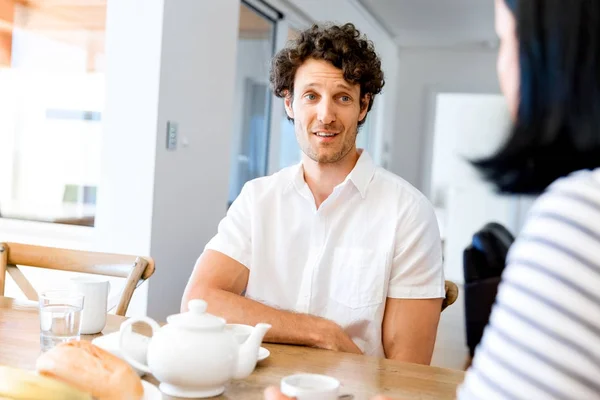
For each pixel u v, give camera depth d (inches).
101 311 55.2
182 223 122.8
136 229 113.3
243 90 163.6
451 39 288.7
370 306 63.2
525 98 18.4
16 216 127.0
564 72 17.9
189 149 123.0
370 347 63.6
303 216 65.9
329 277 65.1
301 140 65.4
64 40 124.3
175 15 114.4
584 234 19.7
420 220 63.7
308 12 187.8
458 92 305.3
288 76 66.3
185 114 120.5
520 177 18.1
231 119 140.0
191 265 127.4
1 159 127.6
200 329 40.3
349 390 43.6
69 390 33.9
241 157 166.7
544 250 20.2
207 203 132.0
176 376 39.9
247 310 58.3
